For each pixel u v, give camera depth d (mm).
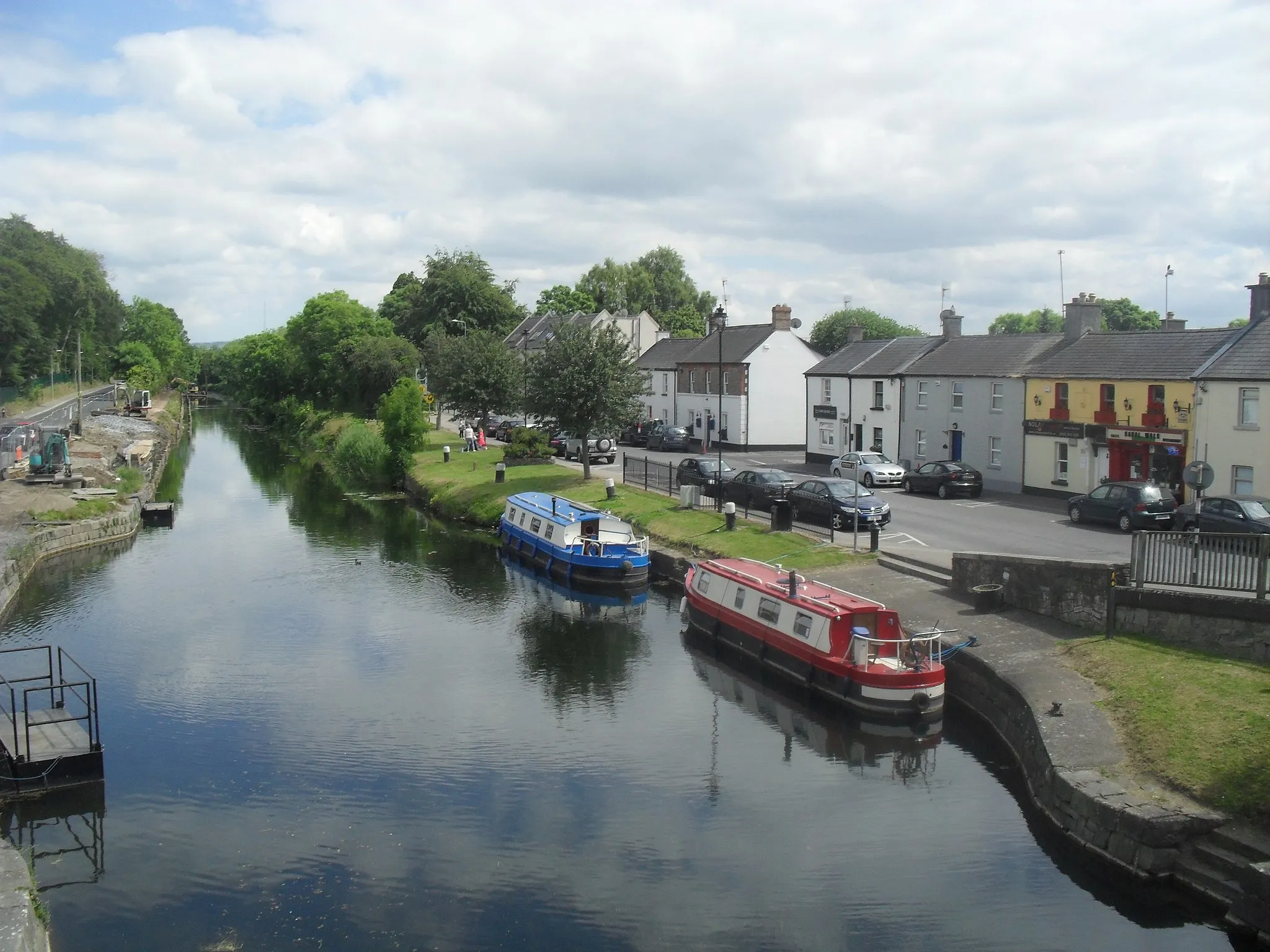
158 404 115500
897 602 24828
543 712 22062
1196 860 13359
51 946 13391
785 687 23438
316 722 21406
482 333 64500
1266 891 12164
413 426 58969
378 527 45281
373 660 25719
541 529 36344
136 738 20500
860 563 28750
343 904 14383
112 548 40031
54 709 20469
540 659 25844
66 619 29375
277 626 28797
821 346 84688
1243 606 18109
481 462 56906
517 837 16312
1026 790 17125
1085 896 14312
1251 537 18578
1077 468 39562
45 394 100688
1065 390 40219
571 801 17641
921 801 17375
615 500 42125
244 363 140625
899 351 53344
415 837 16359
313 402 102062
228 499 54281
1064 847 14984
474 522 45812
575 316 91062
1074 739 16375
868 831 16344
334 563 37344
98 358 124125
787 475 38531
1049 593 22375
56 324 110250
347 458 66250
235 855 15797
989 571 24109
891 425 50375
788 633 23406
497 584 34125
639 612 30656
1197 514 25109
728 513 34375
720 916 13984
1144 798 14383
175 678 24219
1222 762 14648
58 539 38688
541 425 49406
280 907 14328
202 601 31562
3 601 29953
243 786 18297
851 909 14094
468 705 22453
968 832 16219
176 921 13984
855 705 20953
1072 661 19688
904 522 34531
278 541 41781
